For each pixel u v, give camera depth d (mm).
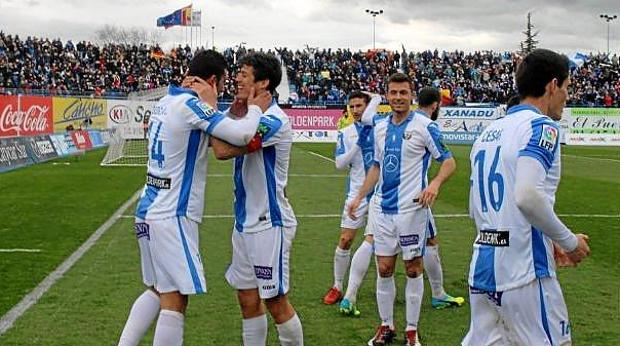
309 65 52750
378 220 5871
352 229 7105
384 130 5898
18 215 12641
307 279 8078
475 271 3535
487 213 3496
